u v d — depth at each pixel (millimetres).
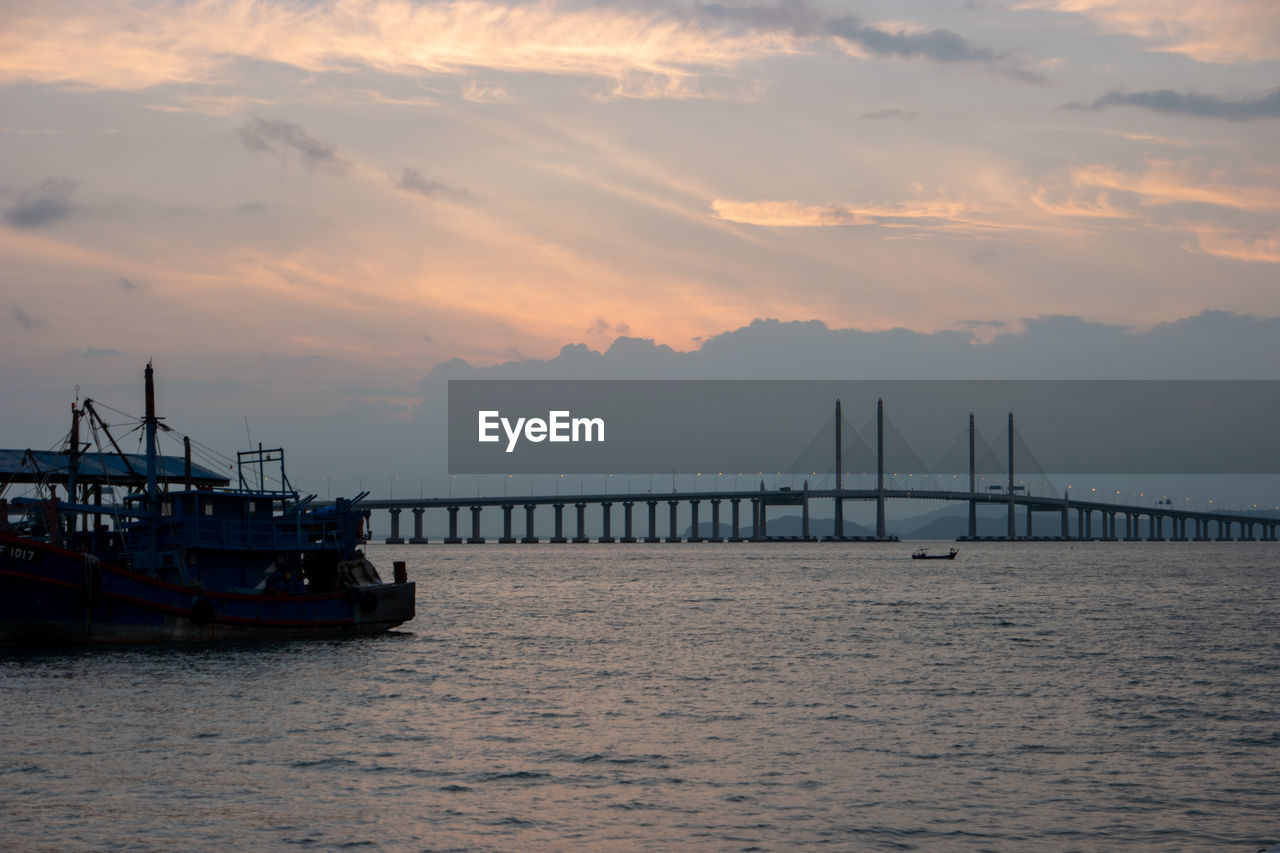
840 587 142500
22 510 65812
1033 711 46906
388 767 36188
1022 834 30000
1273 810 32250
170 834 29094
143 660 56656
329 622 66250
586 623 87250
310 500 68500
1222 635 78000
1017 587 141750
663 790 33812
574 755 38156
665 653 66688
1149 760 37906
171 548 62406
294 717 43938
